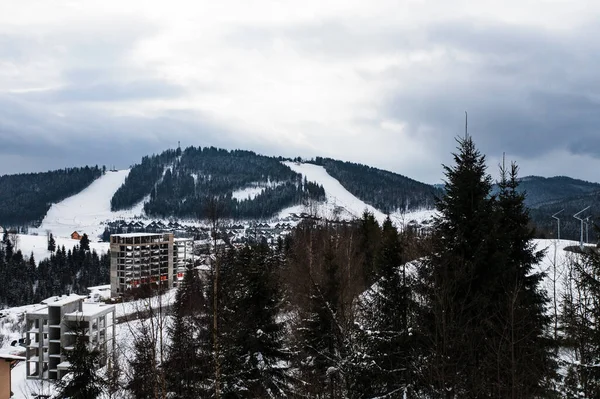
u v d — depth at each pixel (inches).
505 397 590.9
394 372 724.0
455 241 742.5
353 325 756.6
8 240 7249.0
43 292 5718.5
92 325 2164.1
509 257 807.1
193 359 906.1
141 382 917.2
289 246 2726.4
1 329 3693.4
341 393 685.3
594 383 626.8
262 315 981.2
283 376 934.4
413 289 761.6
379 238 1879.9
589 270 754.8
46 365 2215.8
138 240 4662.9
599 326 661.9
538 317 772.6
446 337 610.9
